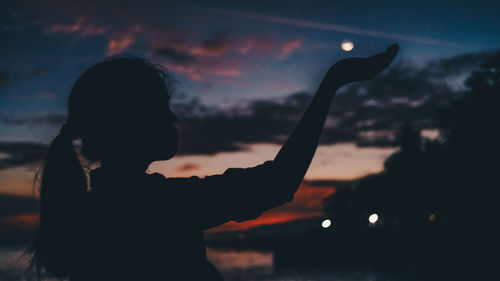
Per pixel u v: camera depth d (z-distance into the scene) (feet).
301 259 152.97
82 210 3.65
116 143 3.59
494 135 103.86
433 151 125.59
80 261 3.56
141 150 3.61
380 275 112.27
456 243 92.27
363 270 129.70
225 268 172.45
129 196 3.49
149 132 3.60
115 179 3.59
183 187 3.43
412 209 128.06
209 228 3.42
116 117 3.57
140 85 3.60
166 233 3.36
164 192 3.45
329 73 3.34
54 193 3.75
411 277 100.07
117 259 3.39
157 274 3.33
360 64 3.26
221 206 3.30
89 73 3.76
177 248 3.34
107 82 3.62
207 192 3.32
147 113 3.59
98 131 3.64
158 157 3.68
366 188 172.14
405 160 143.84
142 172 3.65
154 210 3.40
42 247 3.69
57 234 3.66
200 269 3.37
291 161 3.27
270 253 236.43
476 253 86.53
